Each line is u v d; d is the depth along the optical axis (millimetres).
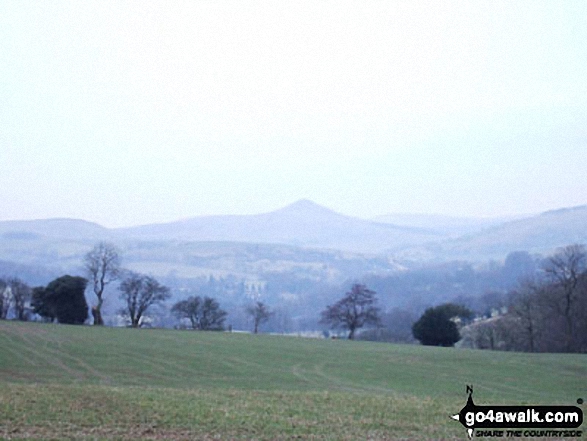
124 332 96500
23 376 50438
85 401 28203
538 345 113812
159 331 103688
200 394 32750
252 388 46688
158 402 28812
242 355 74625
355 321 127125
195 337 95688
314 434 23562
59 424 23844
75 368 57062
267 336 106875
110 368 58125
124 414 25875
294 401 31422
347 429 24672
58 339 80812
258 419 25828
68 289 116938
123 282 127562
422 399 34594
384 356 79438
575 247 115750
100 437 22016
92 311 125688
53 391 30828
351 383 53375
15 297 122500
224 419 25547
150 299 129375
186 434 23062
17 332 86438
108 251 167750
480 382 57188
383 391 47031
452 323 118562
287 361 70562
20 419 24312
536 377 62062
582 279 108438
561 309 109938
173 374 55938
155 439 22188
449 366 70125
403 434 24078
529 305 114125
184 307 132625
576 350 107625
